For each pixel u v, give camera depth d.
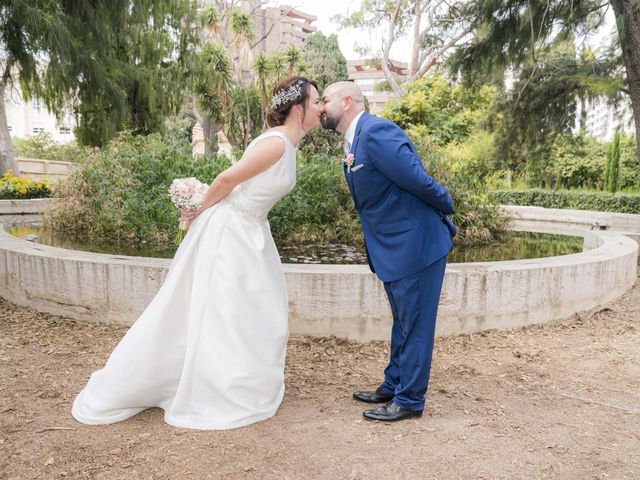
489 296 3.82
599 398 2.81
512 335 3.86
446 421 2.50
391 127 2.36
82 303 3.96
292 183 2.60
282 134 2.51
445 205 2.40
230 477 1.98
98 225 6.46
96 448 2.18
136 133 15.33
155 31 14.54
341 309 3.62
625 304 4.73
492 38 8.78
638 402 2.77
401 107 16.50
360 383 3.00
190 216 2.58
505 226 7.83
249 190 2.53
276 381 2.54
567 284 4.14
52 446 2.18
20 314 4.13
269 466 2.06
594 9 8.32
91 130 13.12
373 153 2.33
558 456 2.18
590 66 9.16
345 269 3.68
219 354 2.41
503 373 3.17
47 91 10.82
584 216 9.16
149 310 2.49
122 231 6.35
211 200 2.53
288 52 21.16
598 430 2.43
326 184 6.45
